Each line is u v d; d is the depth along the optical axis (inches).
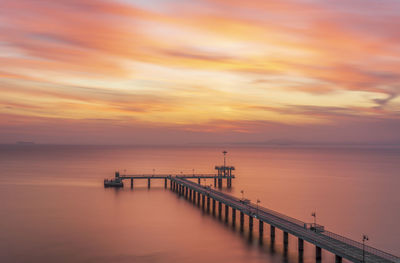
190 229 4370.1
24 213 5206.7
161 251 3555.6
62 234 4119.1
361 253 2822.3
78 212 5300.2
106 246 3690.9
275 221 3890.3
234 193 7426.2
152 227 4468.5
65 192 7194.9
